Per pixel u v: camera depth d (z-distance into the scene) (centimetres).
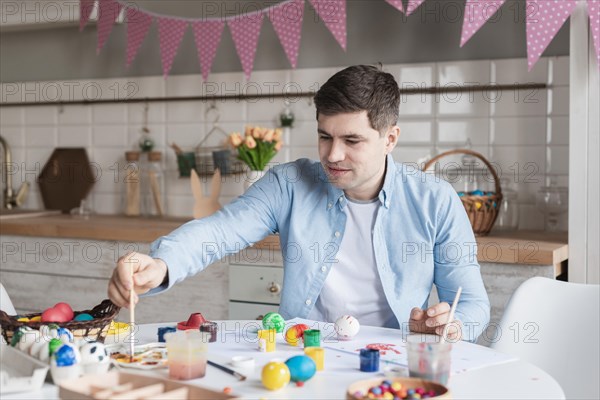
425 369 138
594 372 189
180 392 129
